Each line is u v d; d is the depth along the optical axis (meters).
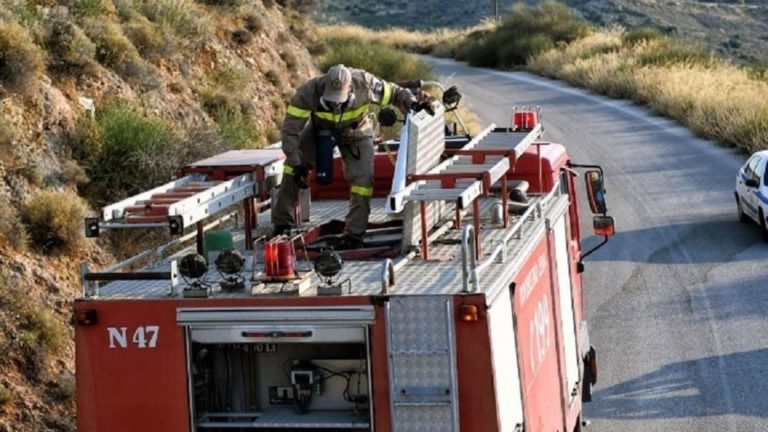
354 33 111.00
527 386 12.09
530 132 15.99
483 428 10.54
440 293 10.59
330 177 13.98
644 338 25.55
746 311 27.22
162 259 13.46
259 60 39.25
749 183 35.56
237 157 14.73
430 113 13.86
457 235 13.74
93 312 11.18
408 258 12.29
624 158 50.88
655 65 77.62
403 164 12.64
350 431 11.20
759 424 20.11
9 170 23.39
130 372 11.22
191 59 35.00
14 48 25.70
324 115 13.77
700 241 34.94
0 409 17.84
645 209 40.06
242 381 11.64
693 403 21.30
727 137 52.94
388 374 10.64
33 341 19.23
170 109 31.05
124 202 12.41
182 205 11.98
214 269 12.69
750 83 66.81
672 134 57.09
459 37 115.75
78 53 28.41
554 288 14.62
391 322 10.59
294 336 10.84
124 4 33.22
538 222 14.02
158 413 11.23
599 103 70.69
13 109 25.20
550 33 102.19
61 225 22.61
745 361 23.61
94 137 26.27
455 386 10.51
